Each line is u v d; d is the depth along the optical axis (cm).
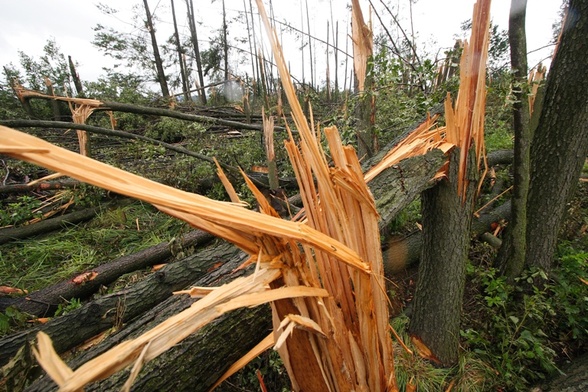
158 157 461
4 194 376
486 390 155
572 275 194
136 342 37
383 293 68
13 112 592
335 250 57
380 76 217
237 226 51
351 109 260
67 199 365
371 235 65
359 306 68
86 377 33
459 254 152
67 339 164
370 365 71
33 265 272
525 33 152
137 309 183
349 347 69
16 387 112
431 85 210
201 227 51
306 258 73
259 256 53
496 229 265
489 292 189
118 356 35
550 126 182
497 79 192
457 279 156
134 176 40
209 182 388
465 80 127
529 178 195
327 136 58
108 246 298
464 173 140
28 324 201
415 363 161
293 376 74
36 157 33
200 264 202
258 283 52
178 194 42
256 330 117
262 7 54
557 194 184
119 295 182
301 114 59
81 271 256
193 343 106
